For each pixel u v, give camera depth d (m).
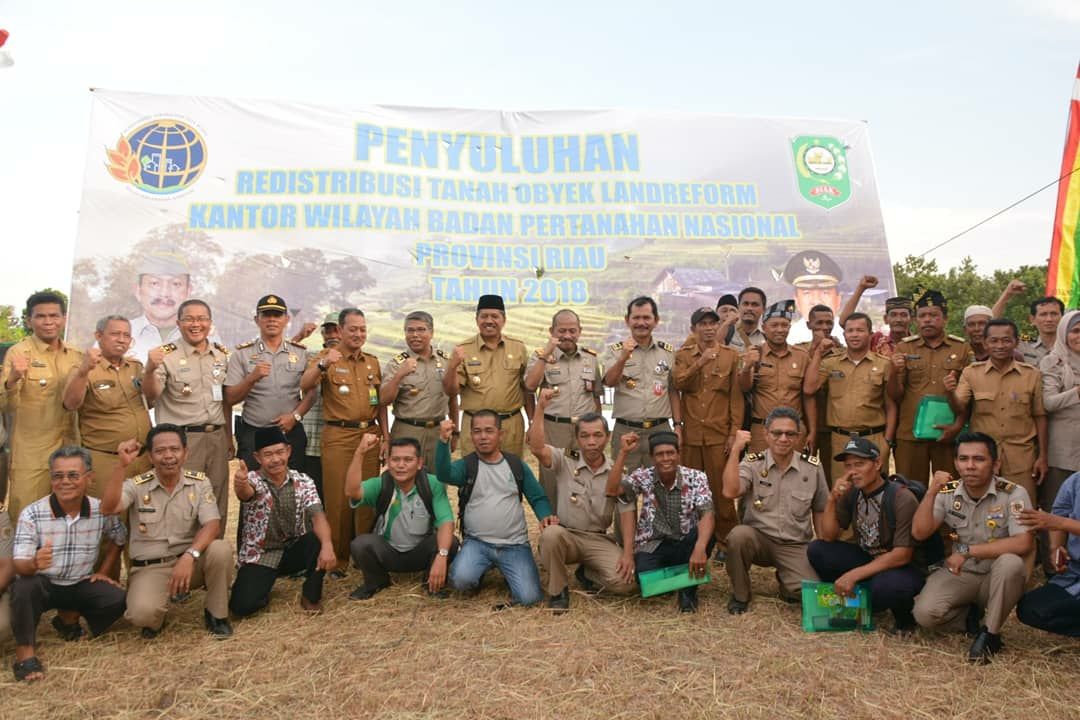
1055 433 5.16
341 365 5.66
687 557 4.91
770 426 4.78
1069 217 8.66
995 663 3.80
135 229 9.83
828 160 11.28
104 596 4.20
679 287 10.77
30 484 4.88
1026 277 18.61
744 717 3.29
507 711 3.35
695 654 3.97
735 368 5.95
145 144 10.01
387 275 10.32
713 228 10.93
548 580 4.90
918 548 4.32
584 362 5.96
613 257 10.75
